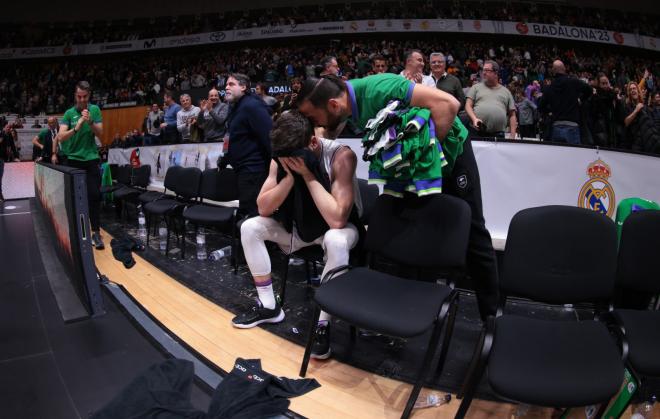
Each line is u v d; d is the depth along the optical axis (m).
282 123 2.08
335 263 2.05
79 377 1.93
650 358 1.35
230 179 4.03
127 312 2.61
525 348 1.38
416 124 1.65
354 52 14.07
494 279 2.10
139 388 1.75
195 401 1.72
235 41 15.31
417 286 1.80
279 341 2.23
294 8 16.58
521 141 2.91
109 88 15.34
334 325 2.44
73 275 2.88
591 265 1.66
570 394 1.22
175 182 4.46
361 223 2.31
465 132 1.95
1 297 3.00
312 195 2.12
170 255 4.03
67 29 17.42
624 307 2.13
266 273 2.40
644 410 1.57
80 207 2.54
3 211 7.34
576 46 14.42
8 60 16.41
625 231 1.77
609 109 4.25
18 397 1.78
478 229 2.04
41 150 8.26
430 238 1.89
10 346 2.23
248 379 1.78
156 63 15.96
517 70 12.62
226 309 2.67
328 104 1.87
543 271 1.69
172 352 2.10
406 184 1.83
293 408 1.66
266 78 12.53
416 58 3.31
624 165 2.84
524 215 1.73
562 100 3.98
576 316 2.52
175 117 6.45
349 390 1.79
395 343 2.21
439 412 1.63
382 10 15.48
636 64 14.31
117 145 9.32
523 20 14.71
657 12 15.88
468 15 14.59
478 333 2.28
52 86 15.62
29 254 4.28
